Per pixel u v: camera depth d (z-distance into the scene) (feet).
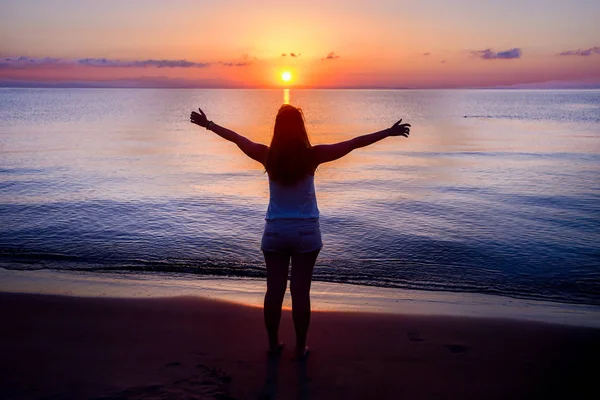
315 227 11.57
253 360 12.21
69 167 56.95
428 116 255.09
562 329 14.56
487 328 14.58
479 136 115.85
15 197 37.73
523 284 20.63
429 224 30.09
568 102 604.08
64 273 21.12
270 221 11.51
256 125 177.88
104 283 19.71
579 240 26.73
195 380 11.10
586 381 11.40
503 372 11.78
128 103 517.55
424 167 59.06
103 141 97.14
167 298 16.97
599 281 20.99
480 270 22.27
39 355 12.37
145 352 12.60
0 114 236.84
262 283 20.15
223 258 23.68
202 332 14.01
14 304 16.24
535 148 84.69
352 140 11.33
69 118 204.33
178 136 112.47
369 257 23.95
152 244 25.80
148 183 45.42
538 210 34.09
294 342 13.42
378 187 44.04
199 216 31.81
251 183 45.80
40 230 28.19
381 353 12.75
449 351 12.94
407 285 20.36
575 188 43.27
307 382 11.14
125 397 10.30
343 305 17.48
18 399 10.19
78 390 10.59
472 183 46.32
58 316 15.17
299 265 11.76
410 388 10.97
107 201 36.29
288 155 11.06
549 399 10.60
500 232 28.35
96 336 13.64
